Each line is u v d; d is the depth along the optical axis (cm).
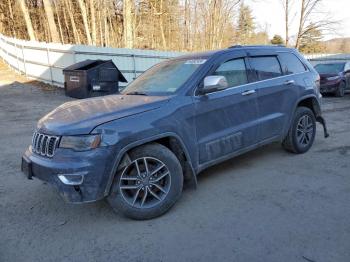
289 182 424
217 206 363
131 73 1595
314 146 592
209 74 405
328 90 1446
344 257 265
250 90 442
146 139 331
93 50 1446
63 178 304
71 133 310
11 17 3534
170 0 3572
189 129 373
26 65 1764
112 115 330
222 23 3622
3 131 784
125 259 276
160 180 351
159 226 327
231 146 421
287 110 502
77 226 333
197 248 286
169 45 3638
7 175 482
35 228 331
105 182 312
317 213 338
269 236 299
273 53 502
